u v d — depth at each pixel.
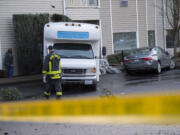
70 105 4.45
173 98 3.53
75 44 14.58
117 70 21.75
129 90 13.16
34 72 21.02
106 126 6.70
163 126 6.54
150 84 14.81
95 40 14.55
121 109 3.91
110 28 26.33
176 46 28.12
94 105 4.23
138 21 27.78
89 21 25.55
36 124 7.12
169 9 29.41
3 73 19.73
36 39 20.72
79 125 6.87
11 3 21.23
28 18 20.52
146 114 3.67
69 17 23.45
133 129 6.40
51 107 4.69
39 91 14.27
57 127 6.79
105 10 25.97
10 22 21.22
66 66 13.21
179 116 3.47
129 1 27.12
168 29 29.70
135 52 19.52
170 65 22.00
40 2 22.22
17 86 16.30
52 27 14.05
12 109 5.27
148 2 28.22
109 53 26.36
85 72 13.45
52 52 10.71
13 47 21.28
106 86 15.07
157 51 19.75
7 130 6.67
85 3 23.97
